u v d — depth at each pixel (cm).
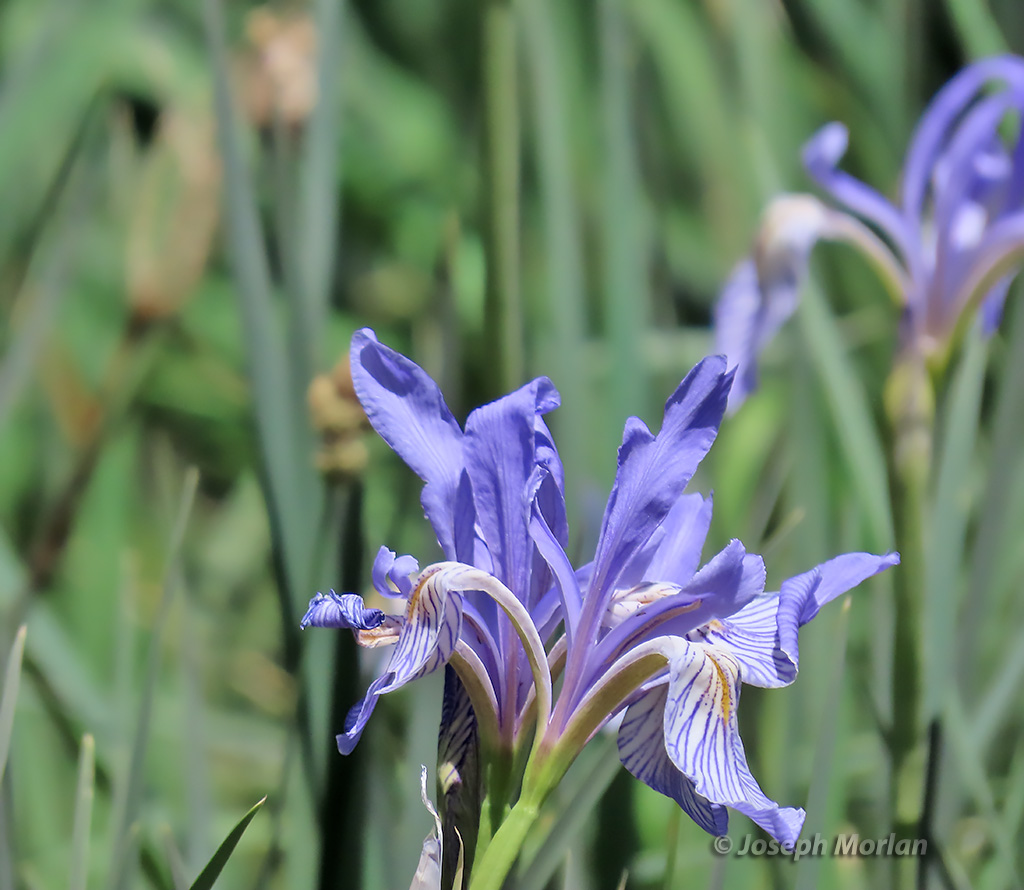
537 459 90
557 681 90
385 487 123
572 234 111
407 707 102
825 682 104
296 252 102
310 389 96
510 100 100
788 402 114
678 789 89
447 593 88
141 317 115
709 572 88
